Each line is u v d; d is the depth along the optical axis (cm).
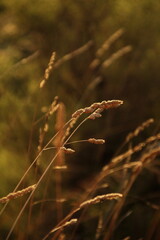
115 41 382
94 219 235
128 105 358
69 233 231
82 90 367
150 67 372
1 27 421
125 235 241
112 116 346
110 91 369
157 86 367
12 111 311
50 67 169
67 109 352
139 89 367
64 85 371
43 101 343
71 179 316
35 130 309
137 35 383
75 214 241
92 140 122
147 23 384
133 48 380
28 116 322
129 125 341
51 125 310
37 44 406
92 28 394
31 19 404
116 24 388
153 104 359
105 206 242
